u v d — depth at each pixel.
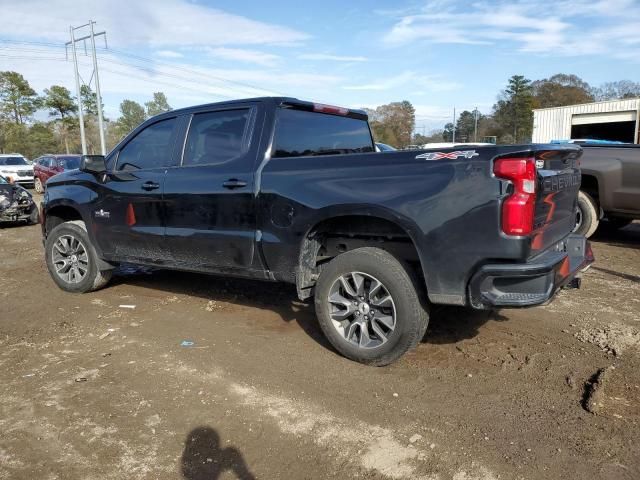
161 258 5.00
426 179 3.38
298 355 4.06
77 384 3.64
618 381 3.53
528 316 4.85
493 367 3.79
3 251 8.91
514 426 3.02
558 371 3.71
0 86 68.56
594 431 2.95
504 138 80.81
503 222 3.13
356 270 3.73
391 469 2.66
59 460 2.78
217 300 5.54
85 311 5.27
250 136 4.34
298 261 4.00
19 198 12.03
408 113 98.38
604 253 7.67
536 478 2.57
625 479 2.55
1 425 3.13
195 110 4.77
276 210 4.03
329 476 2.62
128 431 3.04
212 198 4.41
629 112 27.80
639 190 7.52
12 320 5.04
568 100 80.88
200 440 2.94
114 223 5.27
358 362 3.88
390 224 3.75
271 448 2.86
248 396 3.43
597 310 5.03
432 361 3.90
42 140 66.56
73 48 39.59
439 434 2.96
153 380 3.69
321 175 3.82
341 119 5.11
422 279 3.78
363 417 3.15
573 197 4.16
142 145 5.14
